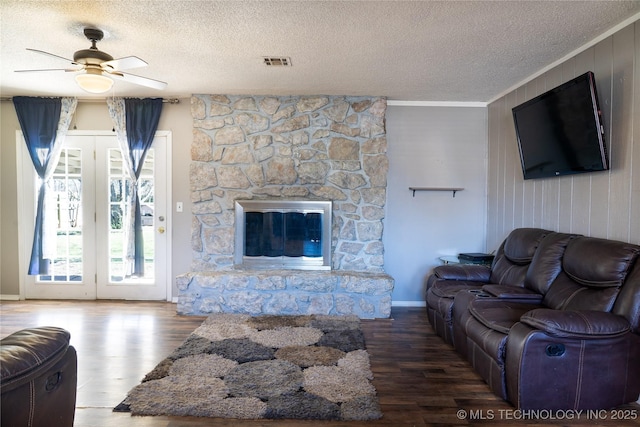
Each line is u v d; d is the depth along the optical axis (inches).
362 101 179.2
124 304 181.3
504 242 151.1
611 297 92.3
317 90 170.1
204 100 179.8
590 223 116.3
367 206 179.5
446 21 102.3
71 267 187.9
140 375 107.1
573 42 116.0
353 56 128.3
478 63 134.3
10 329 145.2
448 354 124.6
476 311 108.7
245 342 130.0
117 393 96.9
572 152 116.3
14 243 187.6
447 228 188.5
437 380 105.8
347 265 179.8
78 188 187.5
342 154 179.6
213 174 180.9
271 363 113.1
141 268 185.6
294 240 178.1
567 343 85.9
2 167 186.9
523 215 154.2
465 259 173.2
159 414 87.0
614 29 106.0
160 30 109.2
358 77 150.6
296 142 179.8
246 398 93.2
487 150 185.6
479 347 105.7
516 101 158.9
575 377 86.3
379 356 122.7
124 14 99.7
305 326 147.6
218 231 180.9
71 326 148.9
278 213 178.1
